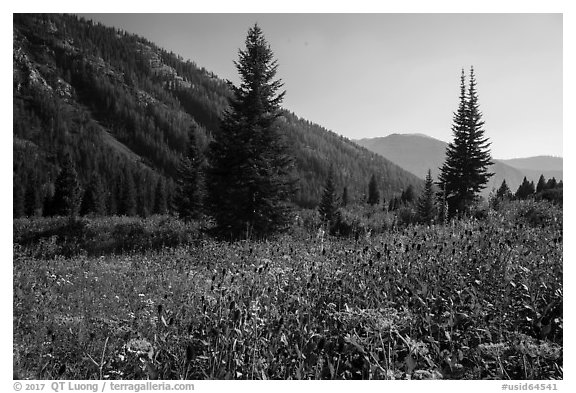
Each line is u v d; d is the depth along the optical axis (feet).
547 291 15.58
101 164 498.28
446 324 12.92
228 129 70.33
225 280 19.49
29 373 13.44
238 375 11.35
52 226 81.35
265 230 65.21
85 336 17.30
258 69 70.69
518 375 12.01
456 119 142.10
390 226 44.32
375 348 11.89
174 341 13.39
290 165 72.38
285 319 13.97
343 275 18.26
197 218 113.70
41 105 636.89
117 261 48.73
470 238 23.17
